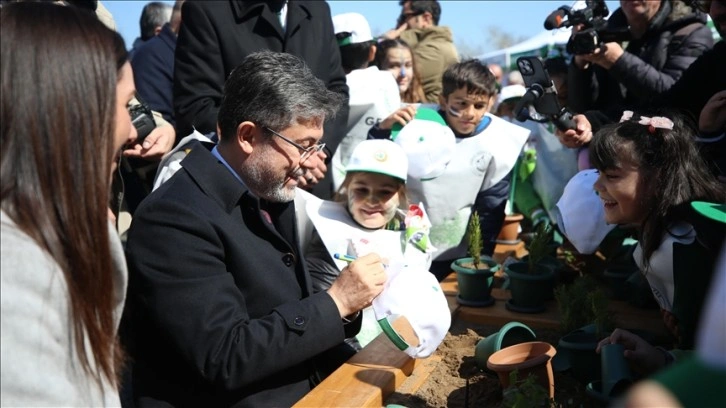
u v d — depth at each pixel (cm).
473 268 292
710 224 194
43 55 119
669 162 223
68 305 121
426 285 220
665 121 225
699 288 211
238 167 208
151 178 308
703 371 75
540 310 281
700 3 285
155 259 186
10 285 113
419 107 379
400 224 300
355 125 394
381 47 490
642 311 288
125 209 297
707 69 288
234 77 206
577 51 339
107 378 132
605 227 286
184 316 183
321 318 195
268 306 202
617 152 227
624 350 203
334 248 277
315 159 212
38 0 132
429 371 234
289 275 210
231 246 197
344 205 289
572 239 293
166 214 189
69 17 125
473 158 348
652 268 229
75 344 122
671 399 74
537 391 181
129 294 191
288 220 221
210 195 199
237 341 186
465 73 346
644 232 232
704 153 266
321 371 235
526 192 450
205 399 198
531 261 282
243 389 199
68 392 119
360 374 215
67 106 120
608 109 373
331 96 208
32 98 117
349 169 280
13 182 118
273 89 199
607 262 325
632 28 361
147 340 197
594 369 222
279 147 203
